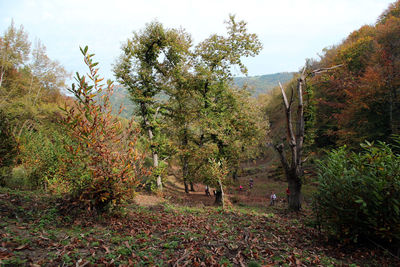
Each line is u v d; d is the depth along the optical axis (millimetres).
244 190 29234
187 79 20391
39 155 12578
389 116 24703
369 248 6309
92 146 6855
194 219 9734
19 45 33031
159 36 21172
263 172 42531
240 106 19812
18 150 11344
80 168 7078
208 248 5629
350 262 5590
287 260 5305
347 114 26922
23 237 4738
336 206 6465
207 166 18000
